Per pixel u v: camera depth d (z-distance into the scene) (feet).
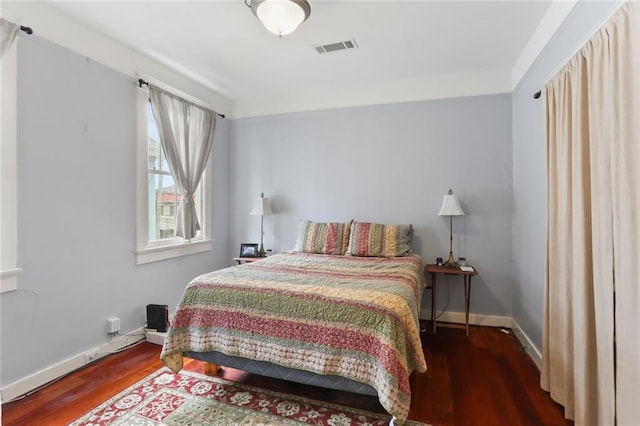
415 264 9.09
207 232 12.64
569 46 6.24
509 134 10.60
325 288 6.35
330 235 11.14
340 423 5.74
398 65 10.28
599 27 4.79
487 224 10.84
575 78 5.57
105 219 8.52
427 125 11.39
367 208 12.13
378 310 5.48
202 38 8.60
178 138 10.69
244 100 13.74
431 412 6.08
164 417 5.89
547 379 6.78
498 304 10.78
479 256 10.93
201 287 6.82
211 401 6.40
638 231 4.02
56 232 7.38
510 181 10.61
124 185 9.03
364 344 5.41
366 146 12.10
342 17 7.62
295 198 13.12
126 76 9.07
